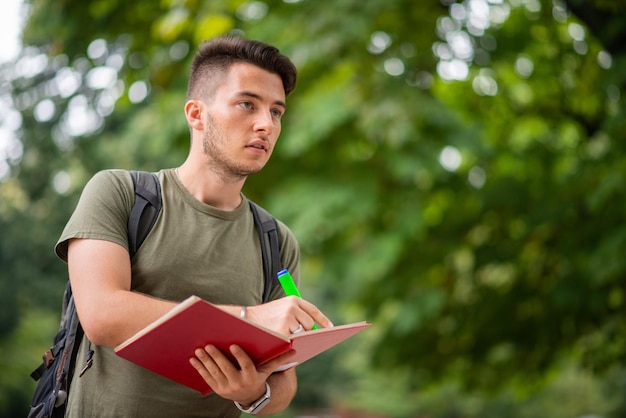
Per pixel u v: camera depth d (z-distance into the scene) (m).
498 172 9.14
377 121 7.43
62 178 19.00
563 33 8.46
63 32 7.73
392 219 8.45
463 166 9.02
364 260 8.18
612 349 9.34
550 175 8.83
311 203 7.80
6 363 18.78
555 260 8.82
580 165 7.89
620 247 7.18
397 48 7.77
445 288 9.68
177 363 2.31
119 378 2.53
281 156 8.08
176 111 7.91
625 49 7.00
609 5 6.86
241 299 2.66
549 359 9.69
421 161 7.70
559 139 9.22
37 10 7.73
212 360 2.24
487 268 9.30
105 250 2.44
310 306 2.40
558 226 8.38
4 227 19.34
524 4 8.33
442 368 10.16
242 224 2.73
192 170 2.67
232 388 2.27
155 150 8.02
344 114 7.54
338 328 2.31
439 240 9.03
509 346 9.82
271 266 2.78
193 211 2.63
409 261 9.15
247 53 2.62
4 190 17.73
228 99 2.59
